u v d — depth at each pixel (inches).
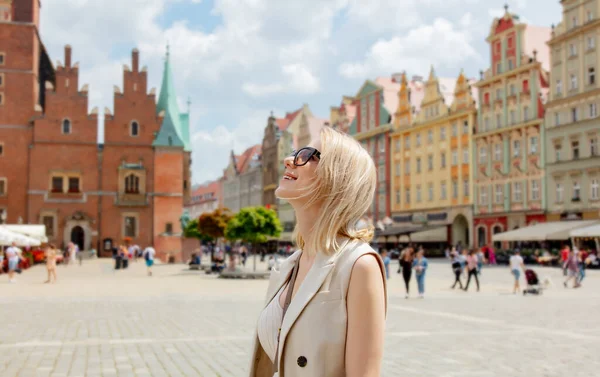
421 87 3093.0
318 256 96.4
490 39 2450.8
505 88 2381.9
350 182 97.6
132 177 2650.1
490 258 2121.1
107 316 643.5
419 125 2822.3
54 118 2600.9
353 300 91.5
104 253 2610.7
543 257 1919.3
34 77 2603.3
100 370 359.6
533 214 2236.7
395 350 432.1
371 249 94.3
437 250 2640.3
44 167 2581.2
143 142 2669.8
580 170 2062.0
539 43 2447.1
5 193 2544.3
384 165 3090.6
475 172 2522.1
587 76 2064.5
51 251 1257.4
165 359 395.9
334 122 3713.1
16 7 2615.7
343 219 96.5
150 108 2682.1
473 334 512.4
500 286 1144.2
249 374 106.4
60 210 2586.1
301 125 3818.9
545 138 2208.4
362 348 90.2
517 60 2324.1
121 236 2630.4
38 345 451.2
